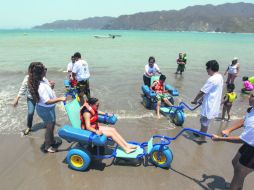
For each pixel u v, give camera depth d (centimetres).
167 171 504
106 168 510
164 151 501
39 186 450
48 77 1334
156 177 483
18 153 557
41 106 528
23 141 611
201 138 632
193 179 480
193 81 1342
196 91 1129
